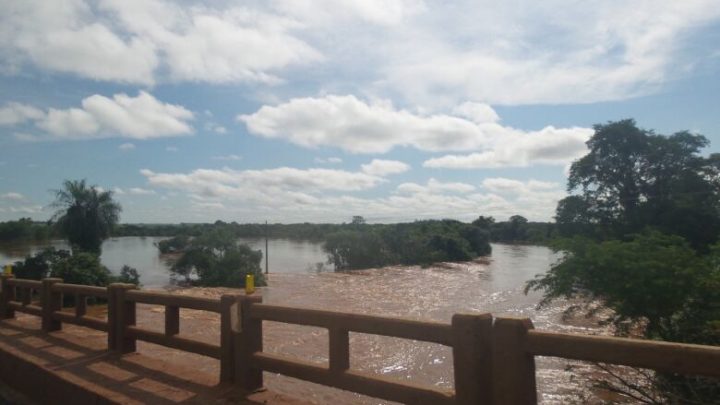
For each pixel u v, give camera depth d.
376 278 42.75
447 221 83.56
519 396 3.46
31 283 10.20
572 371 13.38
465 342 3.74
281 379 12.96
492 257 71.19
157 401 5.28
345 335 4.74
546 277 12.51
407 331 4.16
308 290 34.41
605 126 29.08
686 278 10.00
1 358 7.82
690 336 9.91
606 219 29.34
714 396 7.49
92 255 30.97
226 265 38.22
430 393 4.03
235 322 5.73
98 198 38.16
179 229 113.00
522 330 3.50
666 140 27.62
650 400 8.92
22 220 74.62
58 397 6.27
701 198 26.12
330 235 57.16
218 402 5.23
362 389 4.51
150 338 7.02
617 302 10.95
